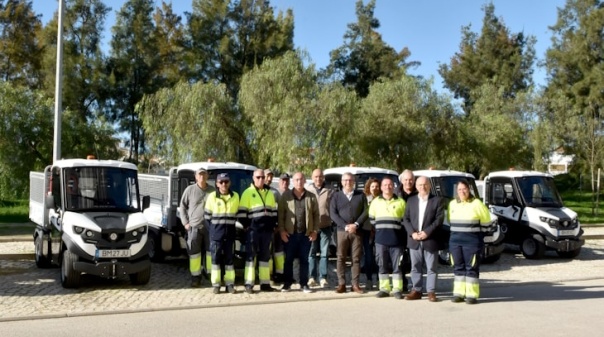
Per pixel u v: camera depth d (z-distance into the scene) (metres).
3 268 14.02
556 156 59.22
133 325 8.47
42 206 13.88
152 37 47.53
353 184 11.01
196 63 49.62
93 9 46.41
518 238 17.30
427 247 10.25
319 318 8.92
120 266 11.16
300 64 28.50
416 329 8.19
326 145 26.42
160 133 29.44
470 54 62.22
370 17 59.91
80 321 8.73
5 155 29.89
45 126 30.84
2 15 50.12
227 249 11.09
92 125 33.09
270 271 12.02
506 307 9.74
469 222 10.05
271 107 27.58
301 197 11.11
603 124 39.12
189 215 11.83
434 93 30.03
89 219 11.29
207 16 49.59
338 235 10.95
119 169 12.32
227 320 8.80
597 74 50.16
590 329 8.20
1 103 30.00
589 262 16.41
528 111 40.12
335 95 26.86
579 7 53.66
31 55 50.97
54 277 12.72
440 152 30.25
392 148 28.83
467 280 10.08
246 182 14.12
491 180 18.20
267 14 50.44
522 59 59.88
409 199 10.45
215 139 28.67
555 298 10.58
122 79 46.94
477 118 35.44
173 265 14.66
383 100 29.19
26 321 8.73
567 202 47.47
